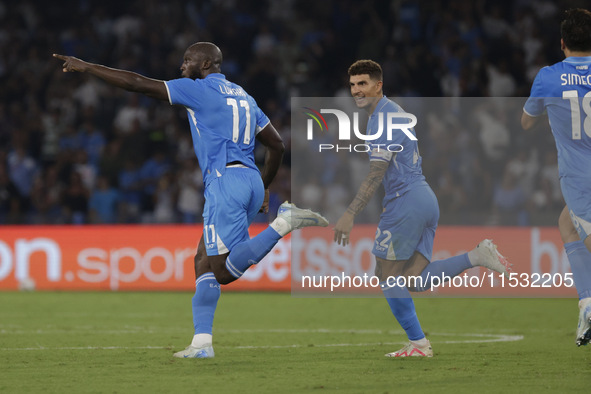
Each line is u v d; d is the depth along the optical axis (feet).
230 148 67.31
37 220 158.71
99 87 220.43
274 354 71.72
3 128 212.23
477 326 101.04
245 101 68.85
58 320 108.27
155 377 57.72
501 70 211.00
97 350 75.51
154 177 193.77
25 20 236.84
